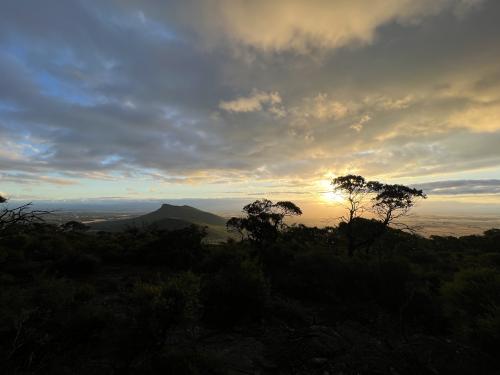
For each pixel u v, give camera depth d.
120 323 6.05
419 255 25.73
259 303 9.25
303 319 9.53
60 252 17.92
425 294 10.58
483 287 7.27
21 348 5.29
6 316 5.82
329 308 10.87
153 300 6.21
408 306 10.04
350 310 10.48
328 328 8.71
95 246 21.69
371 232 25.64
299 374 6.25
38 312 6.18
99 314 6.78
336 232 35.00
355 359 6.88
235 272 9.91
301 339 7.82
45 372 4.97
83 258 15.30
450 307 8.01
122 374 5.34
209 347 7.18
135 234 30.92
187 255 18.44
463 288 7.55
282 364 6.57
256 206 24.58
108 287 12.06
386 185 24.42
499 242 36.88
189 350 6.26
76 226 37.78
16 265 13.98
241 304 8.95
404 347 7.48
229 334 8.05
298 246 25.38
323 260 13.88
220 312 8.68
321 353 7.07
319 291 12.05
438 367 6.40
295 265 14.63
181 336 7.65
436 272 16.19
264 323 8.91
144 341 5.66
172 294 6.32
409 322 9.45
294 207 24.45
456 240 42.22
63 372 5.06
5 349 5.13
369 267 12.85
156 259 18.59
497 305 6.68
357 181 24.61
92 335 6.37
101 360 5.77
